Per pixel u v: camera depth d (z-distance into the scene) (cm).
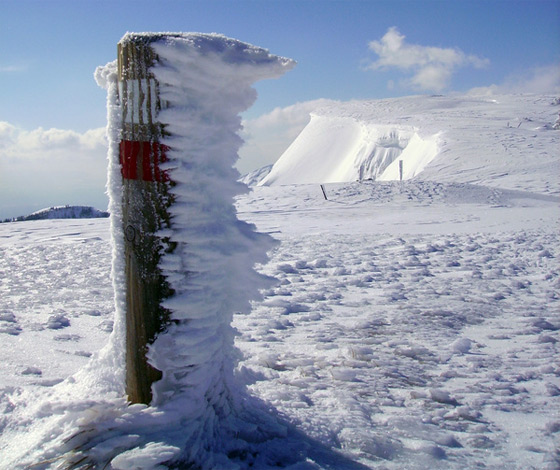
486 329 529
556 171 4244
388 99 10869
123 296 271
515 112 8156
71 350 430
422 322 550
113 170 265
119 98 260
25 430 271
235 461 246
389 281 790
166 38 247
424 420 315
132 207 257
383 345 471
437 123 7412
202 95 254
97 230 1817
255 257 274
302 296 683
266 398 334
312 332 511
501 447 285
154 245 254
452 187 2962
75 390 289
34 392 314
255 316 576
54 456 238
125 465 218
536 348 466
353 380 379
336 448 276
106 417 247
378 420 313
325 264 962
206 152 257
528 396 360
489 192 2891
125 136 257
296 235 1570
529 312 596
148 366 256
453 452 278
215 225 259
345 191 2903
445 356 439
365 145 8431
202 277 256
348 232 1619
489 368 414
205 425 251
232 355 287
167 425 243
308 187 3097
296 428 288
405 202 2612
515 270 877
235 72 252
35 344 445
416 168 6088
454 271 877
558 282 755
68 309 607
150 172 252
